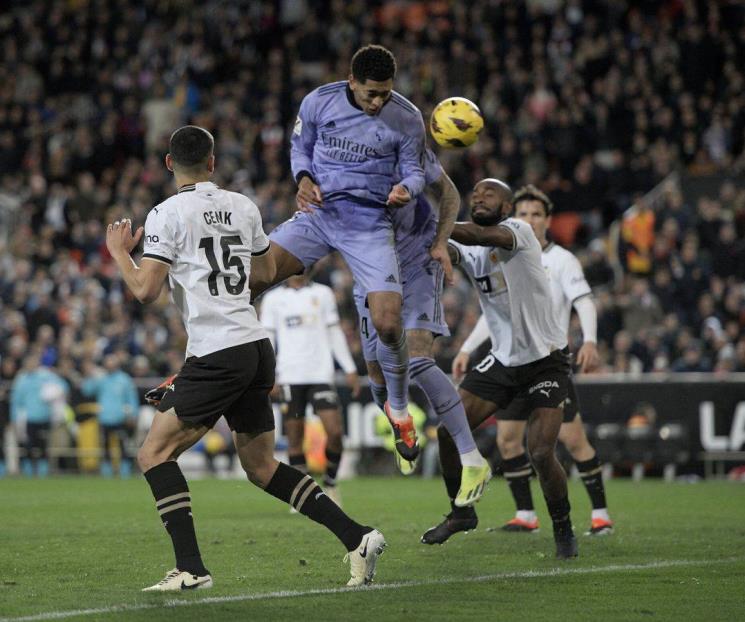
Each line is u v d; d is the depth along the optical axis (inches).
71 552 995.3
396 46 3341.5
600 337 2340.1
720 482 1989.4
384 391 968.9
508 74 3189.0
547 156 2974.9
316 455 2046.0
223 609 695.7
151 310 2591.0
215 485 1914.4
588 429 2116.1
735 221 2657.5
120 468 2310.5
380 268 878.4
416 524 1228.5
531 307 962.7
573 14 3390.7
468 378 1012.5
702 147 2982.3
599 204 2842.0
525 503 1170.0
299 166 904.9
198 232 767.1
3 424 2399.1
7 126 3353.8
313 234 908.6
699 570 878.4
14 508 1467.8
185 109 3383.4
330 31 3570.4
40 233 2999.5
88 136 3253.0
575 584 808.9
